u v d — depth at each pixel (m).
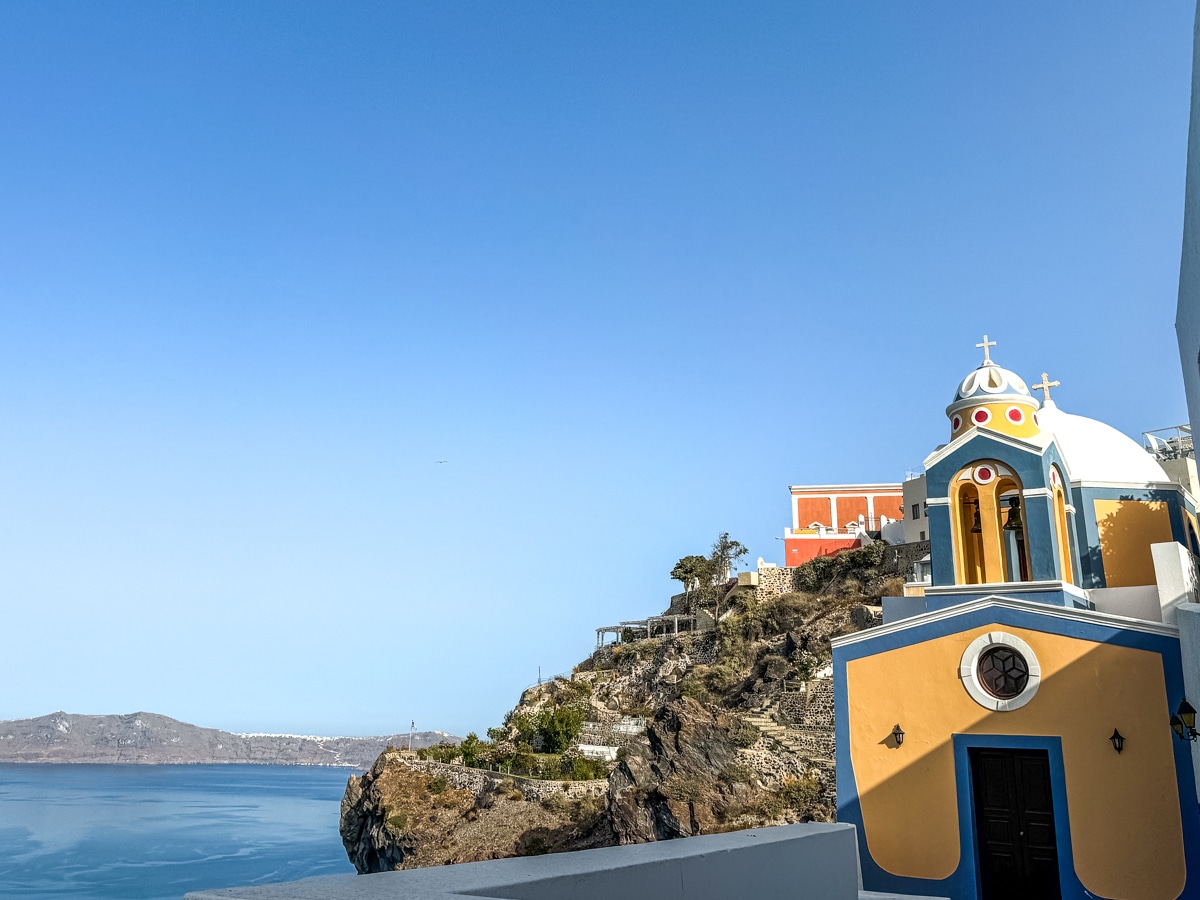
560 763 60.66
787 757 47.69
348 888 4.41
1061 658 18.09
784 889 8.10
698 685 66.25
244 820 173.62
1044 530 20.25
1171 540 25.52
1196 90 11.84
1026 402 22.33
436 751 70.81
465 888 4.73
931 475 22.03
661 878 6.37
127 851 121.00
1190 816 16.19
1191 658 14.95
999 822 18.31
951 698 19.08
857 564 69.25
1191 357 15.70
